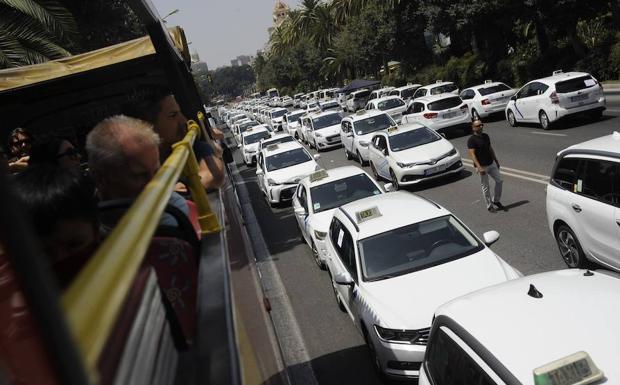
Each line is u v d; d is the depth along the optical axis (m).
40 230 1.77
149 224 1.28
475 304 4.41
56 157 2.98
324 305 9.24
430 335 4.75
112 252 1.01
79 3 18.70
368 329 6.65
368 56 57.31
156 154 2.68
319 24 80.19
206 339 1.78
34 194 1.77
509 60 37.88
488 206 12.13
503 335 3.87
